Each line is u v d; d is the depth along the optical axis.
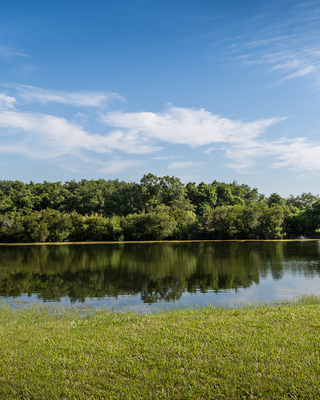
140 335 9.35
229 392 6.01
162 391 6.11
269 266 35.12
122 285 25.84
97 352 8.09
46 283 26.98
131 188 123.00
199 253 50.34
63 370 7.14
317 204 87.19
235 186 139.75
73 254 50.94
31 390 6.39
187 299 20.66
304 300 16.67
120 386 6.36
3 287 25.31
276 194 112.00
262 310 12.54
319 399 5.59
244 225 87.38
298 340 8.27
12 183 129.75
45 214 84.31
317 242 72.81
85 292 23.28
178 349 7.97
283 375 6.44
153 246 67.44
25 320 13.39
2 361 7.75
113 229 87.44
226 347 7.99
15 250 59.31
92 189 120.81
